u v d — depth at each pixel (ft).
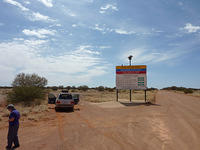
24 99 67.36
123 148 21.86
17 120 22.02
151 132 29.84
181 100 99.14
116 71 87.81
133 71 84.58
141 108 63.52
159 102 86.17
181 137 26.89
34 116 42.91
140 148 21.88
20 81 93.76
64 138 26.11
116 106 71.05
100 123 37.52
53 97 79.10
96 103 83.97
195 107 66.03
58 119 42.01
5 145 22.72
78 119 42.32
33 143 23.59
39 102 70.85
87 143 23.75
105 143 23.80
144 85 82.69
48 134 28.35
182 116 45.93
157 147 22.27
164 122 38.24
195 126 34.42
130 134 28.55
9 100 67.92
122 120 40.93
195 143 23.93
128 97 119.24
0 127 32.81
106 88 271.28
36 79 97.19
